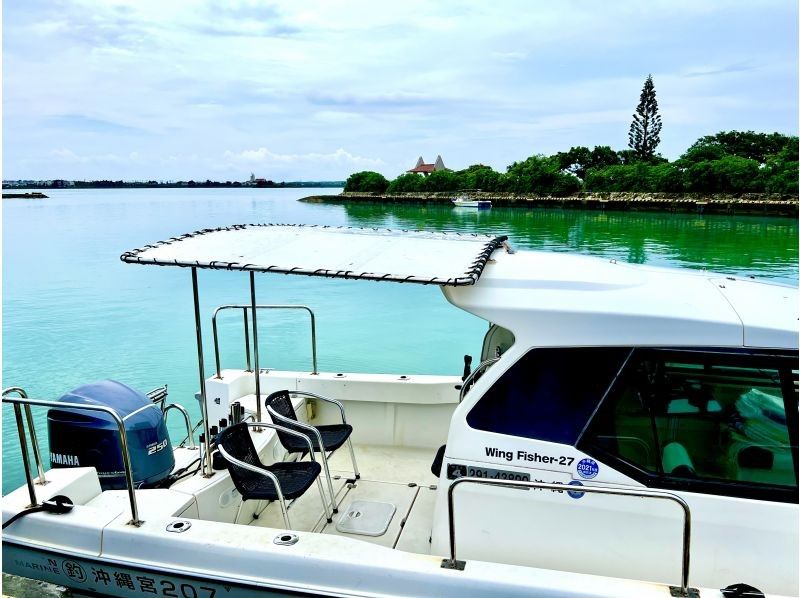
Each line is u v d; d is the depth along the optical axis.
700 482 2.47
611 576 2.55
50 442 3.75
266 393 4.64
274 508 3.63
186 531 2.66
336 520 3.46
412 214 66.00
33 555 2.77
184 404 9.83
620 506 2.52
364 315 16.81
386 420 4.49
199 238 3.45
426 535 3.31
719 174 64.38
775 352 2.46
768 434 2.46
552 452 2.60
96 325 15.02
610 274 2.94
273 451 3.94
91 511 2.85
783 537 2.38
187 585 2.55
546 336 2.65
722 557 2.44
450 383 4.35
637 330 2.56
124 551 2.65
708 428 2.52
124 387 3.90
